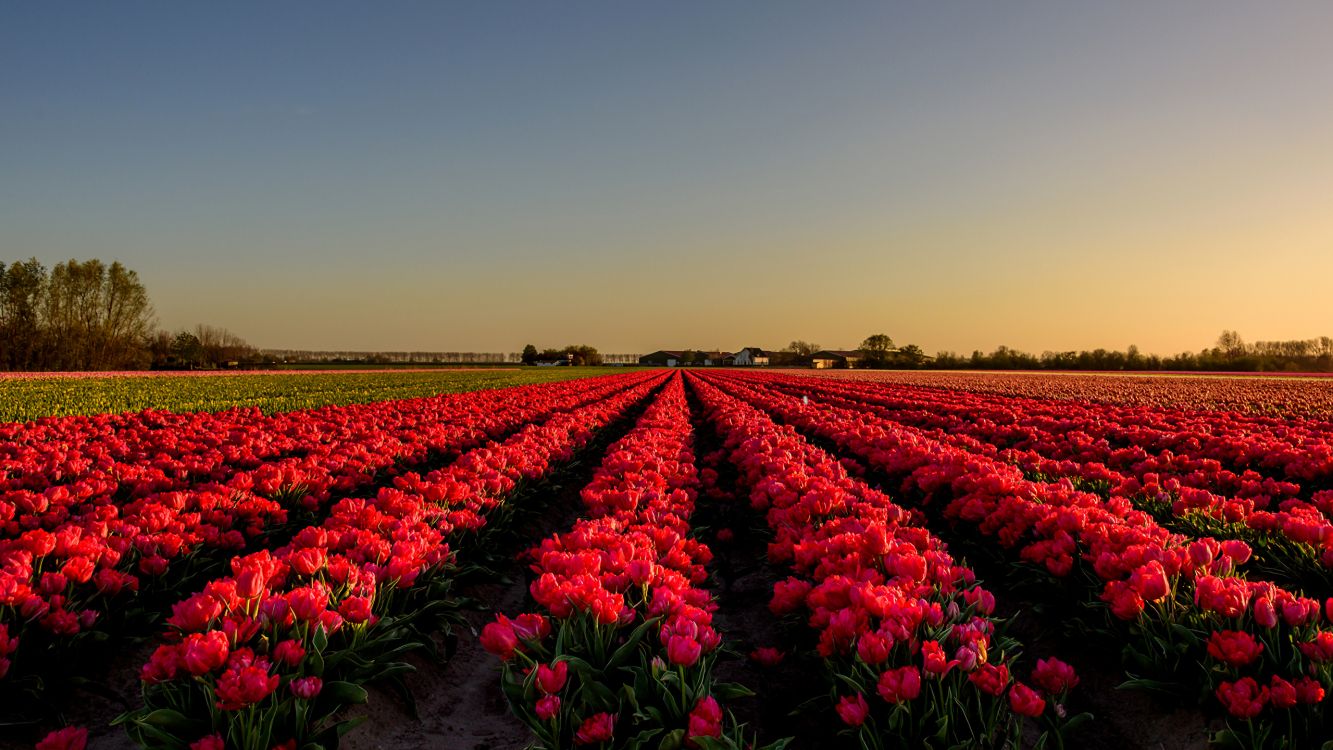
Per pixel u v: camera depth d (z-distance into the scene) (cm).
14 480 810
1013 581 658
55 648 423
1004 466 877
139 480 825
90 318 7406
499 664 555
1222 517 719
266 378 5566
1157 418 1773
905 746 336
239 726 320
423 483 709
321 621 365
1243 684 342
